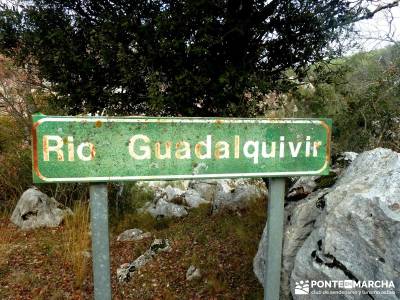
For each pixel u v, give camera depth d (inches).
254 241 169.9
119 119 72.1
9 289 152.7
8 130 340.8
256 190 251.8
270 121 80.4
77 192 306.7
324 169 85.5
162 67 152.8
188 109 158.9
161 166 75.2
